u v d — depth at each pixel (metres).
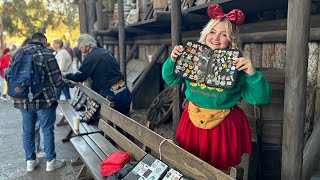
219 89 1.89
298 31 1.99
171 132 5.30
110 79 4.23
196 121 2.00
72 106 5.33
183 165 2.07
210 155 2.05
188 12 4.16
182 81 2.20
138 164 2.27
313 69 3.15
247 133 2.11
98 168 2.77
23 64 3.41
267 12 3.97
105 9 8.45
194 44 2.01
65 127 5.83
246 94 1.88
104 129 3.64
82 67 4.20
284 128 2.17
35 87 3.50
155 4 5.46
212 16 1.94
